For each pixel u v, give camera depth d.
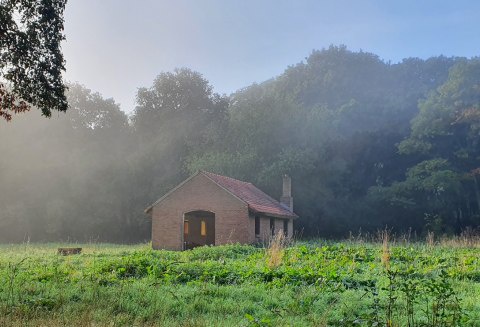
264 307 11.30
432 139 63.34
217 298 12.01
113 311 10.72
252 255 23.77
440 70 78.62
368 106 68.44
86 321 9.41
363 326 9.18
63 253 28.78
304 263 18.88
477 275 16.30
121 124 69.12
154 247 37.88
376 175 67.56
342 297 11.95
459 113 60.75
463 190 60.91
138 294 12.16
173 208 37.78
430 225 58.28
